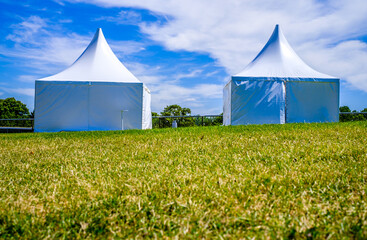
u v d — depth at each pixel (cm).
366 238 103
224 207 137
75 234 117
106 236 116
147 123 1171
